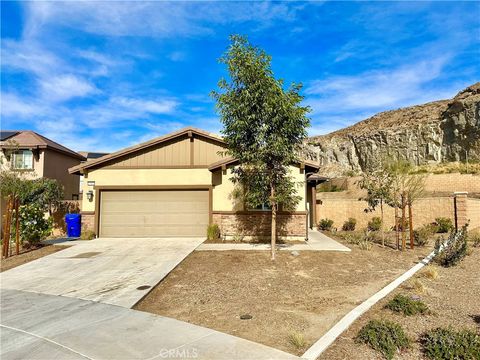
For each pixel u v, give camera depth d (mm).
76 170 16344
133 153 16516
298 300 7004
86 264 10523
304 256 11188
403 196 12953
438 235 16656
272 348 4695
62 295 7473
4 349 4762
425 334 5086
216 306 6695
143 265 10141
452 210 18219
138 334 5227
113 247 13383
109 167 16453
